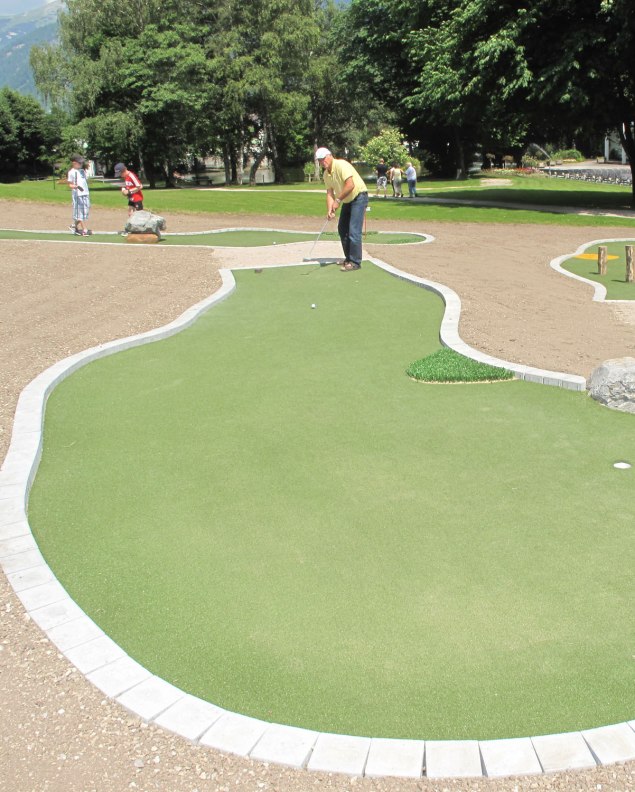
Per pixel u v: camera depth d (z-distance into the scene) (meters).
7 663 3.43
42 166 68.94
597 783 2.71
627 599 3.80
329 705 3.16
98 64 42.22
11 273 13.45
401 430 6.08
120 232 19.38
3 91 66.38
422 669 3.36
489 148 55.03
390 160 48.03
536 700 3.14
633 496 4.84
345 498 4.98
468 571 4.10
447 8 29.30
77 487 5.30
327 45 55.12
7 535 4.53
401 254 15.19
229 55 46.16
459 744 2.89
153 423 6.47
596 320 9.52
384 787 2.74
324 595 3.94
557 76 22.61
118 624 3.75
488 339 8.45
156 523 4.76
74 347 8.79
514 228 20.88
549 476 5.16
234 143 51.50
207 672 3.38
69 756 2.92
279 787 2.75
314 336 9.03
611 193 34.12
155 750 2.94
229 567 4.23
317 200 28.86
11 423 6.31
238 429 6.26
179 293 11.67
